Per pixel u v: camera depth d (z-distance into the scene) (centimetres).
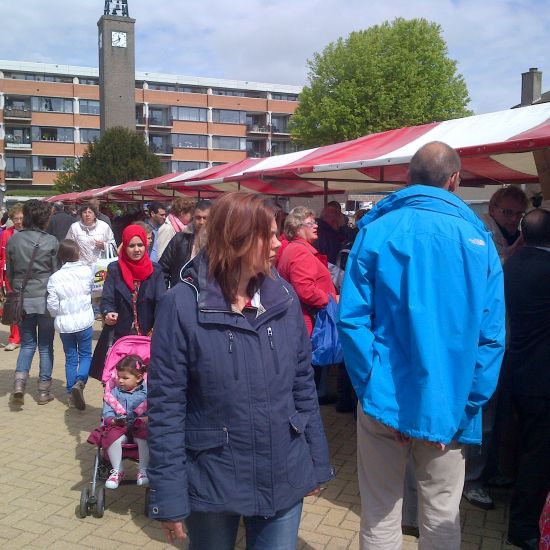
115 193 1741
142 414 373
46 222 587
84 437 498
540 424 307
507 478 399
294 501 202
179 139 7006
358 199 1408
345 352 239
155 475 193
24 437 497
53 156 6406
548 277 302
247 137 7312
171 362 196
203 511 195
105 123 5012
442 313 224
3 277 823
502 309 233
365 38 3281
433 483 239
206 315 195
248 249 197
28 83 6297
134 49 5081
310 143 3431
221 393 195
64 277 552
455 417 222
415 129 547
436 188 242
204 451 196
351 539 341
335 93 3262
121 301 444
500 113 455
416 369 223
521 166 605
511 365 317
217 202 204
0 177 6212
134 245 438
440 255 225
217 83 7238
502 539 338
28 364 577
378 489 250
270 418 198
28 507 378
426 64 3238
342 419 552
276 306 207
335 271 538
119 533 349
